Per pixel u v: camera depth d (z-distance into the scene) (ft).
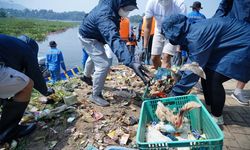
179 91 11.62
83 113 13.46
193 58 11.68
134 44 32.48
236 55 11.43
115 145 11.30
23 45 11.33
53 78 29.07
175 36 11.83
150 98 12.44
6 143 11.32
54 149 11.16
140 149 7.43
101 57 14.05
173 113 10.57
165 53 17.99
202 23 11.74
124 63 11.57
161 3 17.06
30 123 12.72
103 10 12.83
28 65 11.47
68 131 12.12
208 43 11.45
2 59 10.34
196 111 10.23
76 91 16.83
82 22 14.44
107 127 12.45
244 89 18.76
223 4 12.98
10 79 10.32
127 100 15.42
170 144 7.27
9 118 11.25
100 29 12.59
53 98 14.89
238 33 11.43
